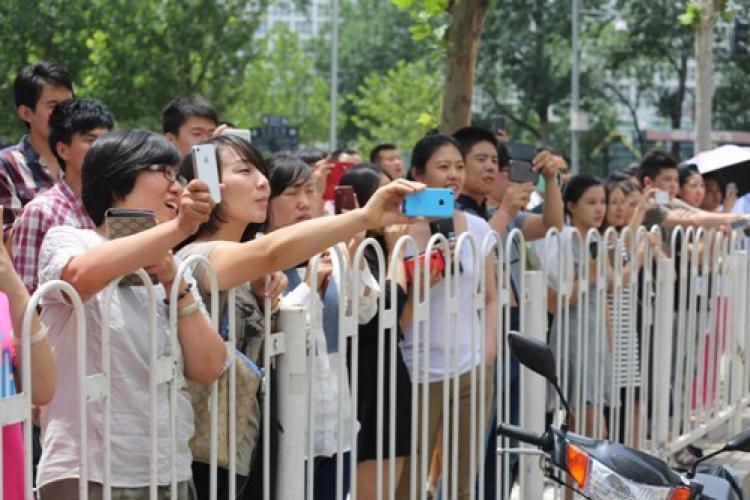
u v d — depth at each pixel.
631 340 6.54
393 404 4.50
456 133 6.19
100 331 3.36
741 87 39.50
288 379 4.00
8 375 3.07
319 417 4.34
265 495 3.89
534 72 41.62
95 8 26.58
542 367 3.96
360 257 4.22
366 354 4.80
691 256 7.36
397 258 4.49
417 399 4.62
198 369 3.55
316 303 4.21
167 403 3.51
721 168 9.60
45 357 3.08
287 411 4.01
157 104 27.56
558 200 6.36
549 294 6.06
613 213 7.51
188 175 4.03
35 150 5.69
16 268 4.82
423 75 47.34
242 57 29.47
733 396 8.28
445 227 5.23
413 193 3.77
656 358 6.97
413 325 4.60
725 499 4.04
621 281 6.37
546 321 5.70
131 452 3.39
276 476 4.03
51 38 26.34
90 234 3.56
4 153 5.63
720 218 7.68
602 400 6.27
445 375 4.79
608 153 46.22
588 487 3.78
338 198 5.25
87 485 3.26
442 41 7.36
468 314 5.19
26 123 5.70
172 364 3.42
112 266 3.22
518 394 5.79
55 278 3.33
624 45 40.38
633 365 6.53
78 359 3.10
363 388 4.81
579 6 37.12
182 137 6.04
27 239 4.83
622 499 3.73
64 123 4.94
